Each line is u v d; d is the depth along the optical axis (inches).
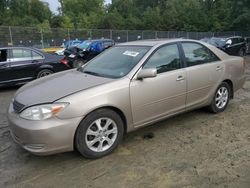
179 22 2071.9
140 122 179.3
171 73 191.8
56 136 148.3
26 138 149.2
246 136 190.4
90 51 641.0
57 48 970.1
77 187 138.4
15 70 365.1
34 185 140.9
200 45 220.4
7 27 1023.6
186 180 141.1
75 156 167.2
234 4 1275.8
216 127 206.4
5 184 142.2
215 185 136.7
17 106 159.3
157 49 192.1
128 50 199.5
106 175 147.5
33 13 2420.0
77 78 179.6
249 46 890.7
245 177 142.7
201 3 2181.3
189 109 208.2
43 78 194.2
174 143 181.6
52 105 148.9
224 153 167.2
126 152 170.9
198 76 208.2
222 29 1822.1
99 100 158.6
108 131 166.1
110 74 181.5
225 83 234.2
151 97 180.7
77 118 152.5
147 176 145.5
